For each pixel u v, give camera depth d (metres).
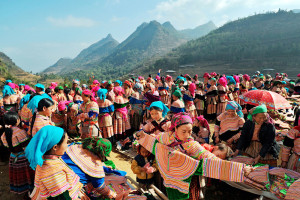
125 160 6.23
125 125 7.41
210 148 4.14
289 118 8.02
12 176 4.02
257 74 15.64
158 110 3.58
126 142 6.88
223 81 9.55
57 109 6.61
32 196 2.74
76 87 8.31
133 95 7.82
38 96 4.06
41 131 2.30
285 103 4.95
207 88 10.93
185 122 2.71
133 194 3.60
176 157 2.96
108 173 3.69
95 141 2.99
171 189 3.11
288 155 4.12
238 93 11.51
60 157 2.68
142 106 7.87
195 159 2.91
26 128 4.60
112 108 6.66
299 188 3.28
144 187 4.03
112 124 7.14
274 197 3.55
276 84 10.28
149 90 9.95
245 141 4.18
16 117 3.91
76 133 6.93
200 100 9.69
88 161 2.87
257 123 3.99
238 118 4.86
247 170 2.68
